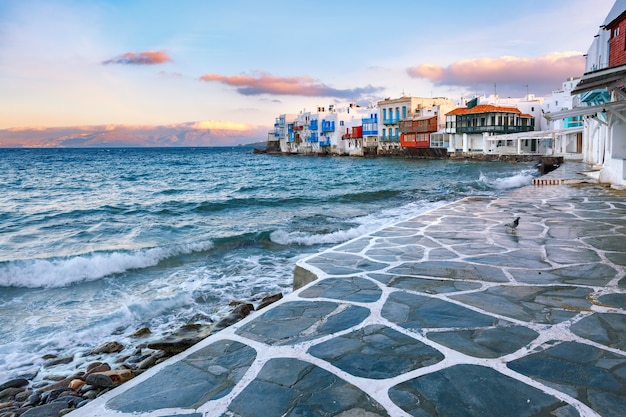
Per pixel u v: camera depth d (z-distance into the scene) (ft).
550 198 47.73
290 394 10.68
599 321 14.39
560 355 12.12
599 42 85.20
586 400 9.93
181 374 11.96
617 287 17.75
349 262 23.40
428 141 233.35
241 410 10.09
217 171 193.67
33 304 28.71
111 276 34.42
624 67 40.19
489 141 200.13
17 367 20.18
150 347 20.83
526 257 23.06
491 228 31.65
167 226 54.90
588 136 121.08
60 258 37.45
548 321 14.56
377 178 136.67
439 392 10.46
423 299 17.20
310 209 70.03
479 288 18.28
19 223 60.85
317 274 21.25
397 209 63.67
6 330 24.64
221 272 34.88
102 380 17.37
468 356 12.26
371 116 275.80
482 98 220.43
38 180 146.92
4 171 193.57
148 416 10.07
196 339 21.26
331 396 10.50
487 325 14.40
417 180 124.67
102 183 134.82
